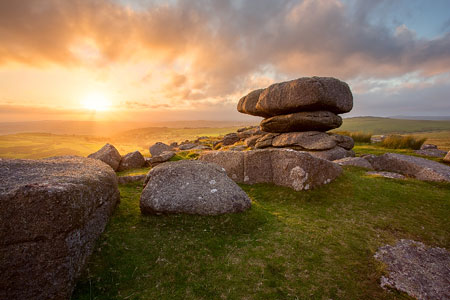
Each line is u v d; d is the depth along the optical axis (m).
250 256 5.78
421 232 7.67
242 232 6.85
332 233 7.20
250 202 8.30
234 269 5.29
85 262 5.02
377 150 24.84
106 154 17.00
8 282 3.88
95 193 5.96
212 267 5.32
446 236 7.50
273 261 5.62
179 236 6.40
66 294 4.19
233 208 7.70
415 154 21.78
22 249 3.99
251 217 7.62
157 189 7.81
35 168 6.27
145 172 16.14
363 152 23.70
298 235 6.88
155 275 4.98
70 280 4.34
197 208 7.46
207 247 6.05
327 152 19.56
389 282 5.22
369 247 6.57
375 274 5.43
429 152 22.70
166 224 6.97
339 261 5.80
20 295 3.91
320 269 5.46
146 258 5.46
